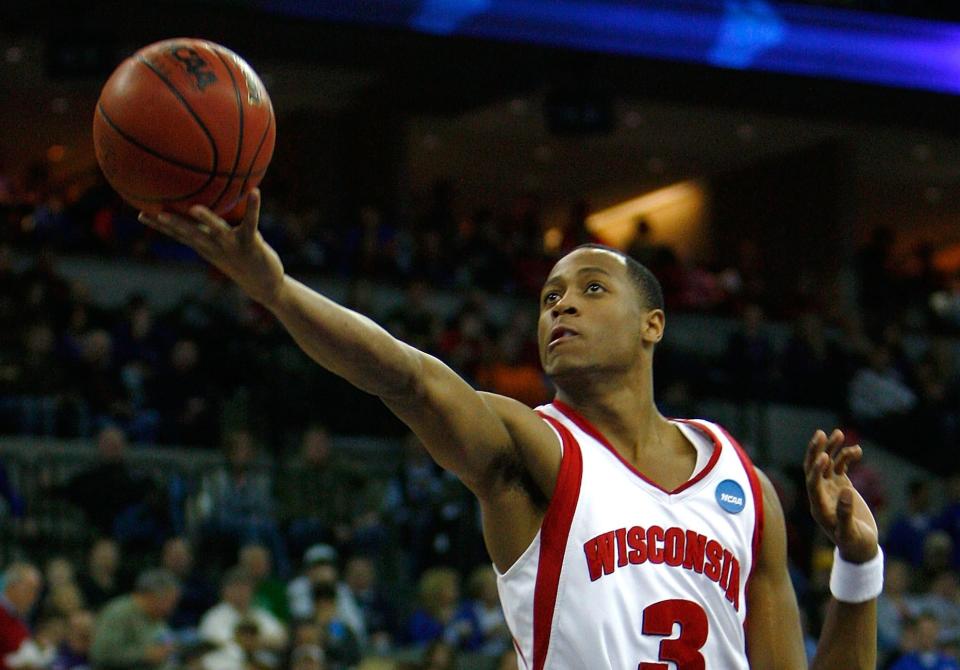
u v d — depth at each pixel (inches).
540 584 121.3
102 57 615.8
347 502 481.1
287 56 719.1
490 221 810.8
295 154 834.8
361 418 548.1
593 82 738.8
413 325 602.5
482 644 407.5
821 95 810.2
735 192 964.6
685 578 122.2
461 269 721.6
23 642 321.4
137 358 536.7
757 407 672.4
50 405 495.2
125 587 411.2
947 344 772.0
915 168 959.6
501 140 900.0
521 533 123.3
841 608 132.0
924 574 526.6
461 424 119.5
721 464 128.0
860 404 695.1
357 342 113.1
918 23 794.2
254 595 388.8
